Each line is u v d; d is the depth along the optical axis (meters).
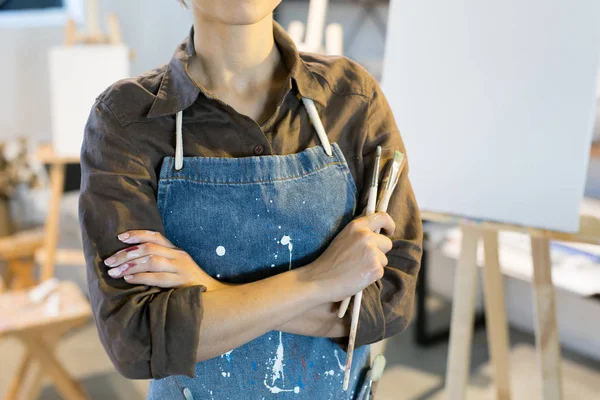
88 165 1.00
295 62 1.03
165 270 0.95
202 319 0.92
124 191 0.96
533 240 1.64
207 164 0.99
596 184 2.87
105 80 3.07
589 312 3.04
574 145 1.37
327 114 1.07
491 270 1.95
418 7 1.54
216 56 1.01
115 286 0.95
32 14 4.14
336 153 1.05
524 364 3.05
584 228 1.41
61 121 3.10
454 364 1.97
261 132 1.00
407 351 3.27
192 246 1.00
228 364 1.04
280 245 1.02
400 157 1.06
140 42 4.32
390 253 1.07
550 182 1.41
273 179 1.00
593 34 1.32
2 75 4.07
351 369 1.11
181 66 1.00
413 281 1.06
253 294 0.94
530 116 1.41
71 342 3.39
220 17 0.93
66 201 4.33
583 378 2.91
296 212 1.01
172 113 0.98
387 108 1.13
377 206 1.05
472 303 1.93
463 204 1.52
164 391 1.09
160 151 1.00
